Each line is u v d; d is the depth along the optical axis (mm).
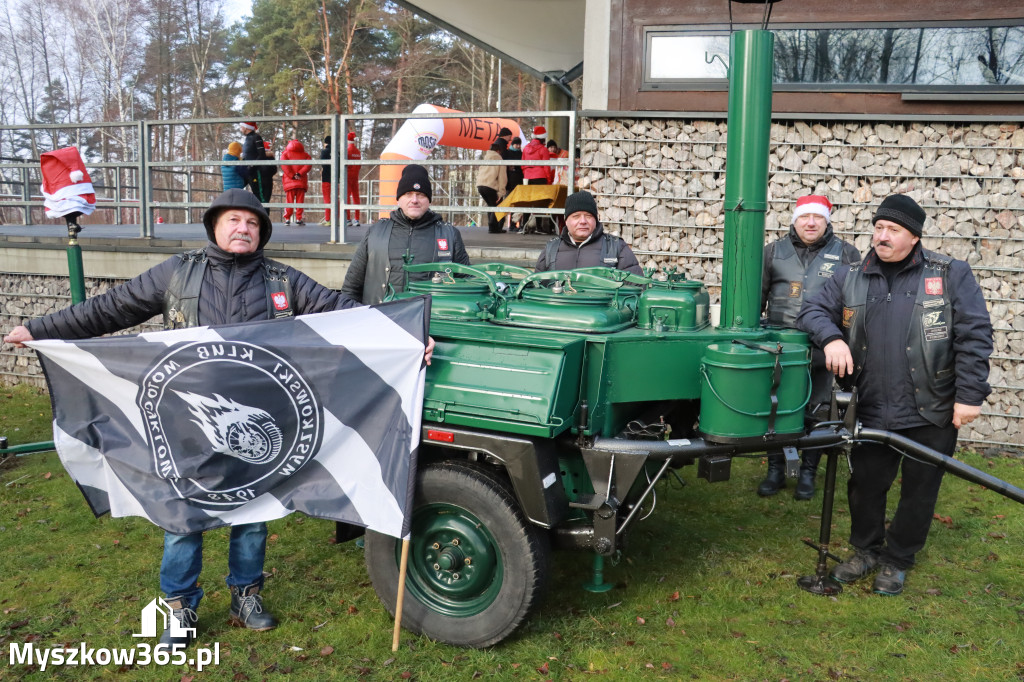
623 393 3350
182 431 3178
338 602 3764
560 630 3520
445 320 3730
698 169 7039
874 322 3730
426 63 36562
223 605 3723
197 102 40781
